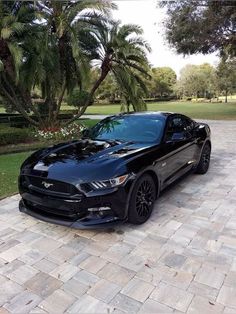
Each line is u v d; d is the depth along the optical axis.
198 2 18.22
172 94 74.12
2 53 10.34
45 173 3.42
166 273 2.78
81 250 3.20
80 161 3.57
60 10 10.73
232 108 30.67
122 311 2.32
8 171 6.46
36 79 11.05
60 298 2.48
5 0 10.45
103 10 10.72
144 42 12.01
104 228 3.33
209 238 3.41
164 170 4.20
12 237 3.50
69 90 13.66
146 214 3.80
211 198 4.66
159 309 2.34
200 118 20.02
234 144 9.45
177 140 4.54
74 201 3.23
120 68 12.26
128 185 3.39
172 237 3.44
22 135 11.11
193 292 2.52
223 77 38.41
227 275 2.74
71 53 11.91
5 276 2.78
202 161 5.83
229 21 17.52
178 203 4.46
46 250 3.21
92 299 2.46
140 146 4.11
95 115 26.17
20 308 2.38
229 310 2.32
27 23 10.70
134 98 12.84
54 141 11.51
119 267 2.89
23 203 3.86
